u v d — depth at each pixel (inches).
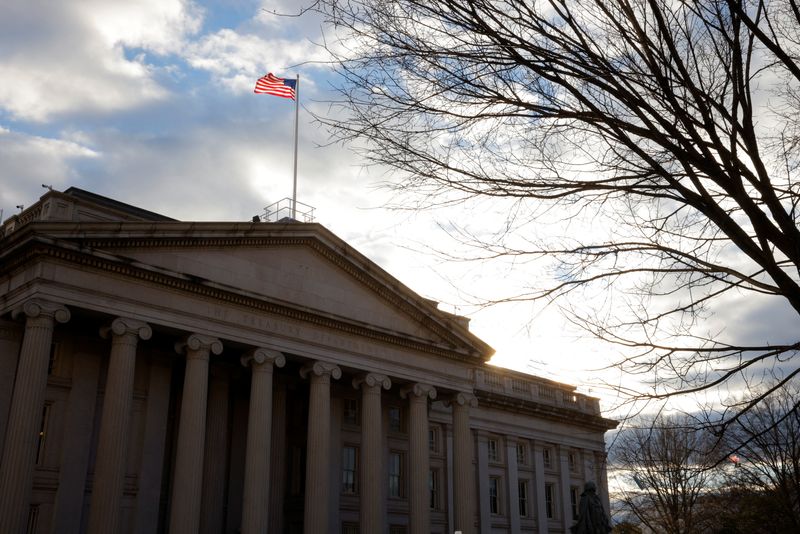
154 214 1793.8
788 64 321.1
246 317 1563.7
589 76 351.3
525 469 2436.0
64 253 1327.5
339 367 1711.4
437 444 2183.8
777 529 1529.3
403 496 2009.1
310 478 1587.1
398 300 1868.8
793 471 1210.0
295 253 1713.8
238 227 1593.3
